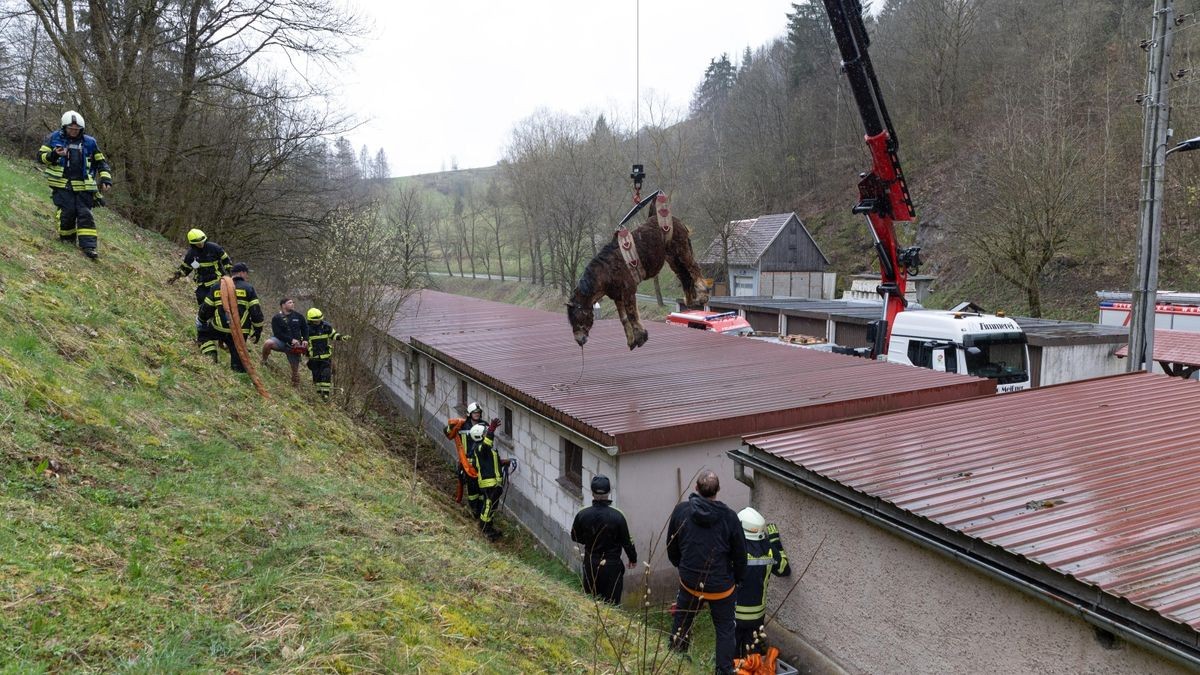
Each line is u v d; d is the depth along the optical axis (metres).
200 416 7.11
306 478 6.81
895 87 47.66
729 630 5.91
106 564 3.98
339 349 14.12
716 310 30.42
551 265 51.94
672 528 6.18
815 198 49.16
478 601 5.22
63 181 9.70
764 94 55.38
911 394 10.24
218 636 3.67
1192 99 26.31
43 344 6.47
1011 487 5.75
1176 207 26.80
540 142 52.66
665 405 9.69
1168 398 7.93
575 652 5.04
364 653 3.85
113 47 18.61
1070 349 15.93
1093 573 4.33
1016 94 37.44
